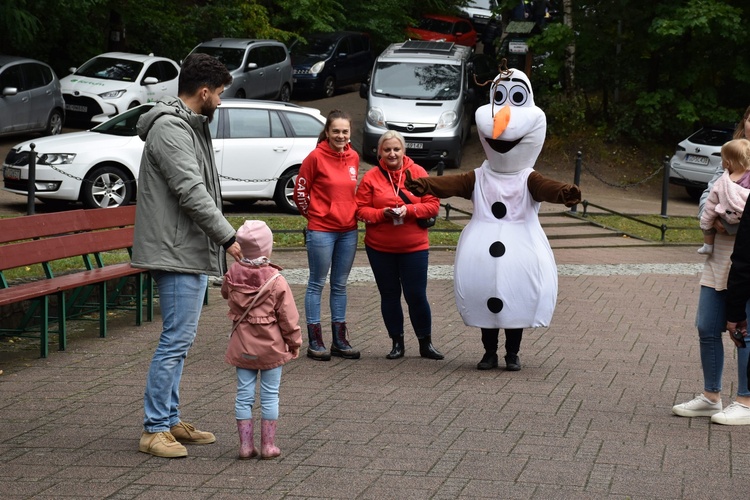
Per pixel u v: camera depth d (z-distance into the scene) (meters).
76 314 9.68
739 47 25.31
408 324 9.90
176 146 5.52
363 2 35.56
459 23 37.97
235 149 16.58
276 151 16.81
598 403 7.12
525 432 6.36
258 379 7.62
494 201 7.87
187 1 32.62
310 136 17.20
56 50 28.14
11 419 6.42
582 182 24.81
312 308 8.38
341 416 6.65
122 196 15.78
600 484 5.39
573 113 26.38
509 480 5.43
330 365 8.19
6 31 24.30
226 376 7.68
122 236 9.85
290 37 32.16
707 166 22.20
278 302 5.61
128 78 24.28
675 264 14.50
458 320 10.16
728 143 6.50
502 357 8.59
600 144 25.89
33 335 8.98
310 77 30.31
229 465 5.60
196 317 5.77
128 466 5.54
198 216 5.50
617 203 22.20
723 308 6.62
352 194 8.34
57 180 15.34
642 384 7.72
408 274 8.32
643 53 26.16
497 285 7.77
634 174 25.36
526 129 7.61
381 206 8.25
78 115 23.80
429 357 8.51
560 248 15.72
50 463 5.57
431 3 38.94
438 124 23.20
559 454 5.91
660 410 6.98
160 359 5.70
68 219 9.21
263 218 16.31
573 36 26.12
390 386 7.50
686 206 22.84
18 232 8.55
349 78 32.06
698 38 25.03
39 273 10.77
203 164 5.73
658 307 11.11
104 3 26.58
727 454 5.98
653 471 5.63
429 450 5.94
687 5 24.16
